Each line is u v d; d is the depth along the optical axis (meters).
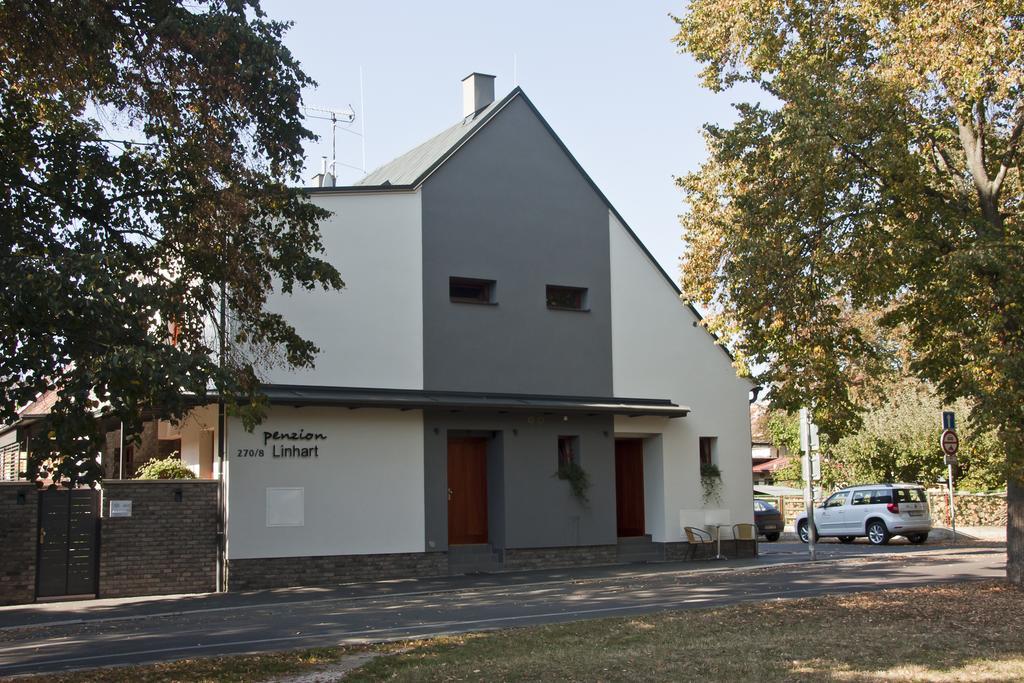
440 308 22.45
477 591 18.48
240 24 12.08
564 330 24.28
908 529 29.72
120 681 9.72
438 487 21.69
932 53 14.35
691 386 26.16
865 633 12.02
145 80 12.10
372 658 10.89
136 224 12.83
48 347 9.21
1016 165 16.72
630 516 25.92
